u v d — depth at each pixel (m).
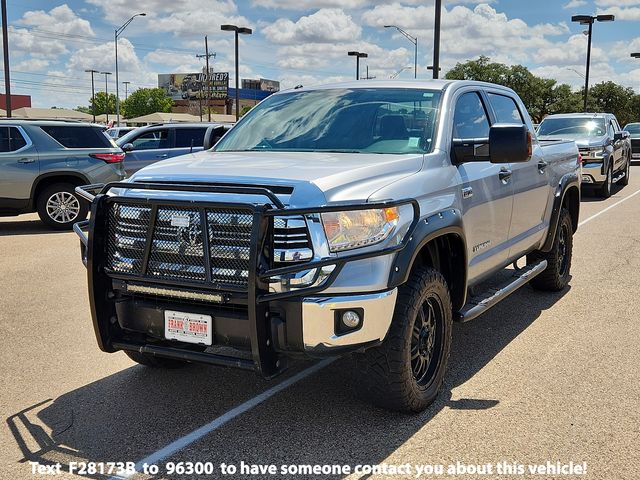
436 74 20.05
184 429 4.01
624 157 19.11
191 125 15.84
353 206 3.53
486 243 5.14
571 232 7.38
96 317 4.00
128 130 23.66
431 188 4.23
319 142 4.83
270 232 3.50
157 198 3.78
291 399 4.42
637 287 7.41
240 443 3.82
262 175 3.81
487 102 5.59
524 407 4.24
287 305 3.55
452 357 5.21
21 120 11.93
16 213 12.08
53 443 3.84
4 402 4.41
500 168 5.35
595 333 5.78
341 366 5.02
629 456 3.60
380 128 4.80
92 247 3.94
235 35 36.91
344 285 3.56
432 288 4.10
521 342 5.56
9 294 7.26
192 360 3.79
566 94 68.75
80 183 12.25
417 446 3.74
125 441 3.86
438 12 19.83
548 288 7.14
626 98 82.50
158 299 3.90
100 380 4.80
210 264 3.61
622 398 4.37
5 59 27.73
